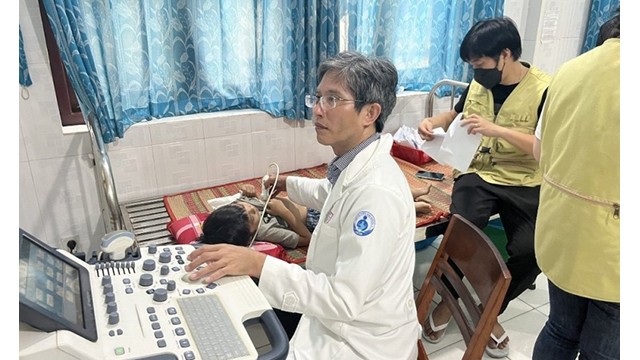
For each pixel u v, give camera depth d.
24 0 1.90
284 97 2.55
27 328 0.70
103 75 2.09
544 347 1.46
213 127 2.44
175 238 1.96
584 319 1.32
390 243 1.06
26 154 2.07
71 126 2.20
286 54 2.46
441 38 2.96
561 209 1.22
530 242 1.89
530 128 1.95
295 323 1.50
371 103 1.14
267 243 1.83
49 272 0.85
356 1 2.52
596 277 1.17
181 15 2.26
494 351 1.97
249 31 2.42
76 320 0.77
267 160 2.65
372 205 1.06
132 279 1.01
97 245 2.35
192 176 2.46
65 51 1.91
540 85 1.93
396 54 2.91
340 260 1.07
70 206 2.23
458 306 1.42
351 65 1.12
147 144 2.30
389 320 1.15
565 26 3.26
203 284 1.01
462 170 1.97
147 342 0.81
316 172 2.70
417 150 2.76
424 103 3.04
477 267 1.31
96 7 1.99
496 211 2.08
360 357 1.13
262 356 0.85
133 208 2.25
